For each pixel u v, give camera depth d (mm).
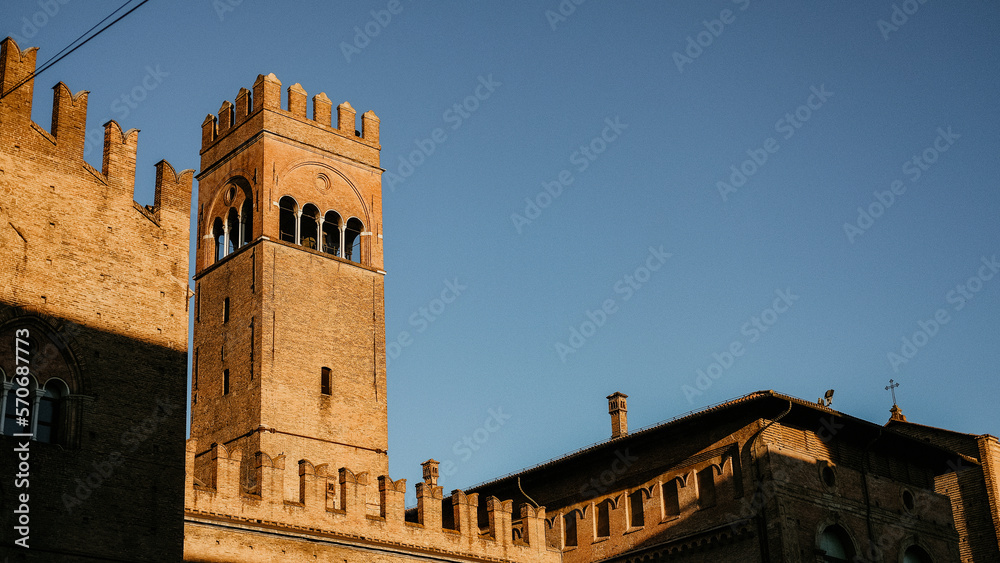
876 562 62000
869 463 64750
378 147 79250
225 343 71125
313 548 54938
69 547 38781
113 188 43969
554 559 65812
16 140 41719
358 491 57844
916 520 65688
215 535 51500
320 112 76812
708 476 61844
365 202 77188
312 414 69062
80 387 40844
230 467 53219
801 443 61406
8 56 42281
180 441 42594
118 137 44844
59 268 41594
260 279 70250
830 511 60938
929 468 68688
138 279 43594
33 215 41438
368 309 74375
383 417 72312
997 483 73375
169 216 45406
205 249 75438
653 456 64688
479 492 72000
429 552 59594
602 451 66125
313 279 72375
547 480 69312
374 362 73312
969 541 73250
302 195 74125
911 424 78188
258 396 67562
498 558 62781
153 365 42906
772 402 59875
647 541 63250
